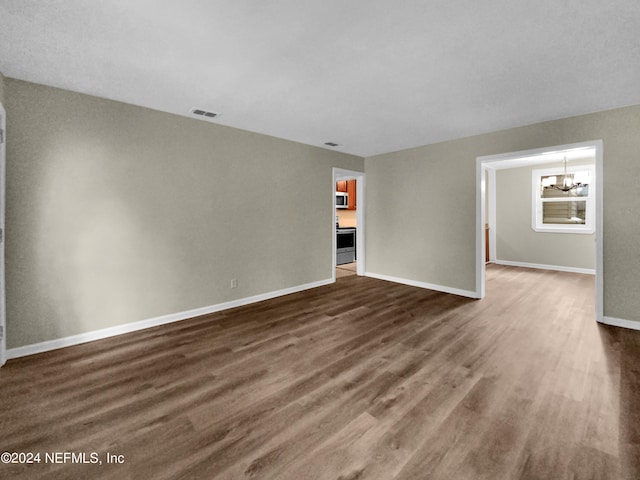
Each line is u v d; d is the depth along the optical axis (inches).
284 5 63.5
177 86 102.5
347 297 166.9
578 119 129.6
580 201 239.8
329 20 68.7
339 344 106.3
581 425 64.1
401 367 90.0
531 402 72.4
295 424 65.6
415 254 191.6
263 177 160.4
